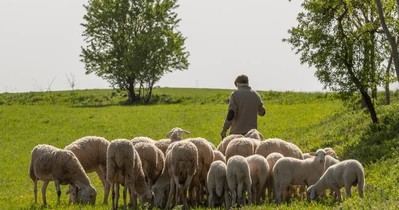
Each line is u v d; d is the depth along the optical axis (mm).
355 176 15766
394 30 30188
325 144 30297
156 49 79000
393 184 18719
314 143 31891
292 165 16906
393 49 27703
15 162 37594
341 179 15906
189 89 85812
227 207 16203
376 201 15055
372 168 21891
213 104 65250
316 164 16938
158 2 82188
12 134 48062
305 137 35438
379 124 28500
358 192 15828
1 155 40156
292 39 30750
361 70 29516
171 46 80000
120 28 80750
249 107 20438
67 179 18719
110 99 78062
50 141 45000
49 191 25734
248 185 16250
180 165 16344
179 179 16516
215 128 47250
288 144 18750
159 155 18141
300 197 17812
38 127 50812
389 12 30500
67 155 18703
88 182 18750
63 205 18406
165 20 82750
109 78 79125
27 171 34375
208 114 54406
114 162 15648
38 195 23938
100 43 80688
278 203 16500
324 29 30297
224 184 16688
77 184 18641
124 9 79875
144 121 52156
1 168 35469
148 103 74875
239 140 18625
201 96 75500
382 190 16938
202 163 17766
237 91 20594
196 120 51469
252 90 20750
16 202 21547
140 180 16656
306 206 15398
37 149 19031
